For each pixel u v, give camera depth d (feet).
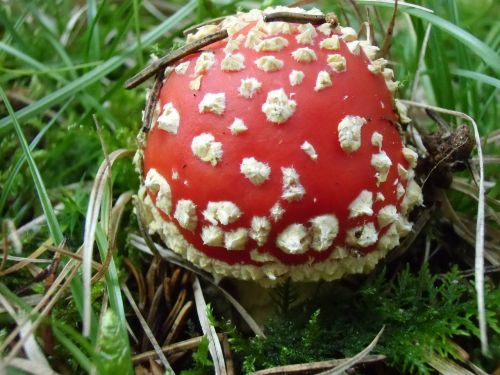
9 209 0.47
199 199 0.33
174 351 0.37
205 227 0.33
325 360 0.35
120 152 0.43
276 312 0.39
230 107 0.32
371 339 0.37
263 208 0.32
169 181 0.34
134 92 0.57
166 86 0.36
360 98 0.33
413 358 0.35
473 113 0.49
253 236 0.32
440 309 0.37
